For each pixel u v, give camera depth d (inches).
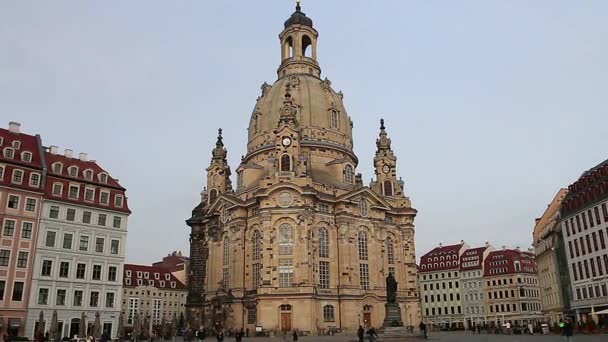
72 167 3363.7
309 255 3671.3
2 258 2888.8
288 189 3804.1
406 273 4357.8
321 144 4409.5
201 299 4382.4
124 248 3408.0
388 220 4416.8
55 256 3083.2
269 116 4596.5
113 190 3479.3
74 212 3233.3
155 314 5915.4
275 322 3533.5
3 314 2817.4
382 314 3988.7
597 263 3361.2
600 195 3307.1
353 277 3885.3
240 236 3986.2
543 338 2399.1
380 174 4697.3
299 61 4995.1
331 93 4781.0
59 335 2758.4
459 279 6579.7
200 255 4621.1
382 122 4953.3
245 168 4411.9
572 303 3661.4
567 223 3769.7
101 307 3198.8
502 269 6210.6
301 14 5231.3
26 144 3267.7
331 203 4033.0
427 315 6673.2
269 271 3646.7
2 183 2962.6
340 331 3693.4
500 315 6063.0
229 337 3604.8
